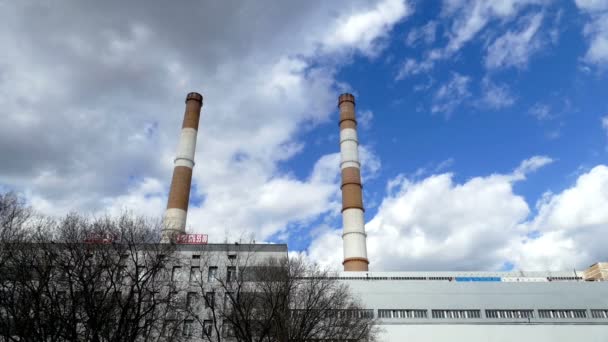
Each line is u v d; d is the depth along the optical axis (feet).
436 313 211.00
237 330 108.37
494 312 211.61
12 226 94.43
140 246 108.88
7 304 84.99
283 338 103.81
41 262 92.22
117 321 99.66
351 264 296.10
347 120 357.20
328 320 130.00
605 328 181.06
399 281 217.77
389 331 184.34
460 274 274.98
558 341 180.04
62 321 84.99
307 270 131.54
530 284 217.77
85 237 100.07
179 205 291.99
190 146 319.88
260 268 126.21
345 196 322.96
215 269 165.89
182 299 124.67
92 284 89.97
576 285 217.15
